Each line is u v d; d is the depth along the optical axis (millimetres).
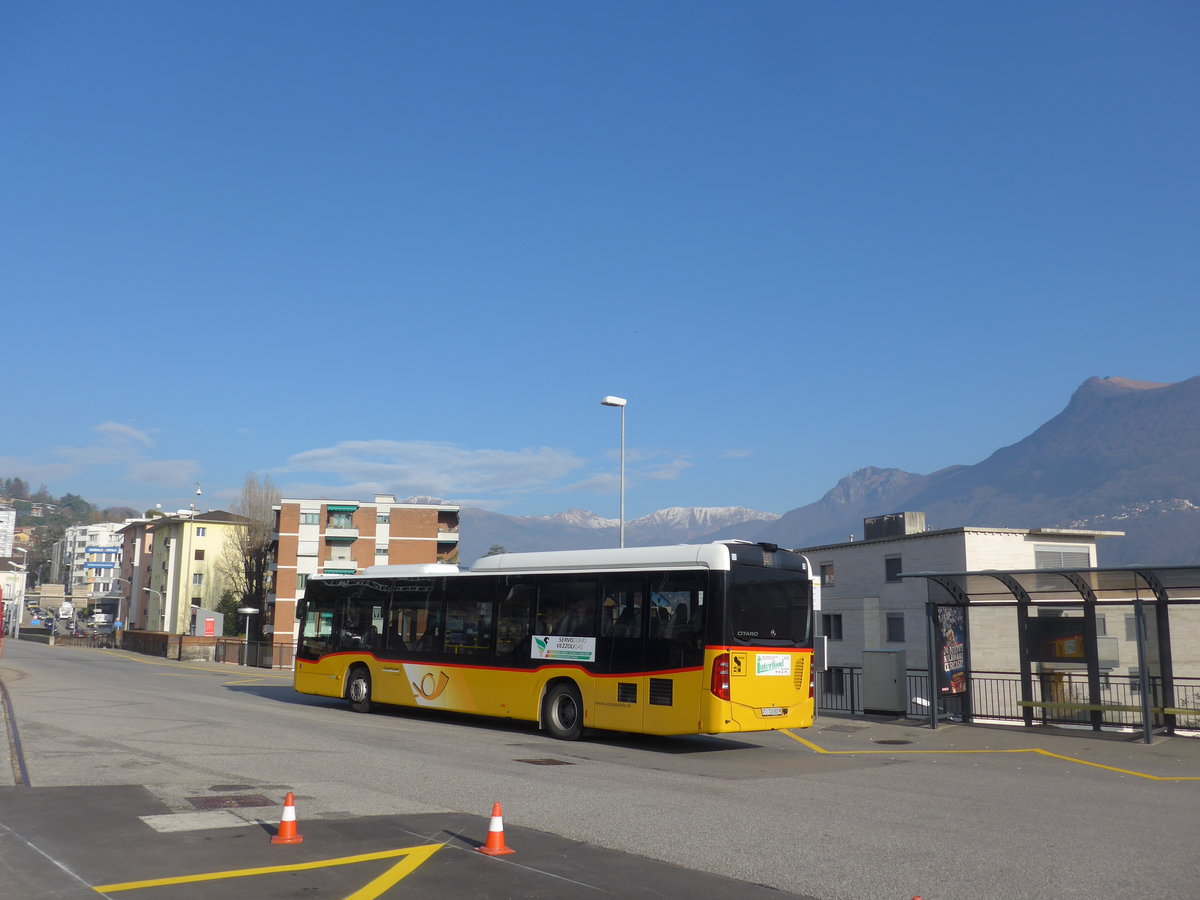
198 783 10688
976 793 11414
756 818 9500
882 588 48188
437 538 80188
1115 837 8820
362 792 10500
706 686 15156
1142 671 16500
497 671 18266
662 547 16500
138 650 68875
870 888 6949
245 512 91125
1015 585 18625
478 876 6957
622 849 8031
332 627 22062
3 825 8242
